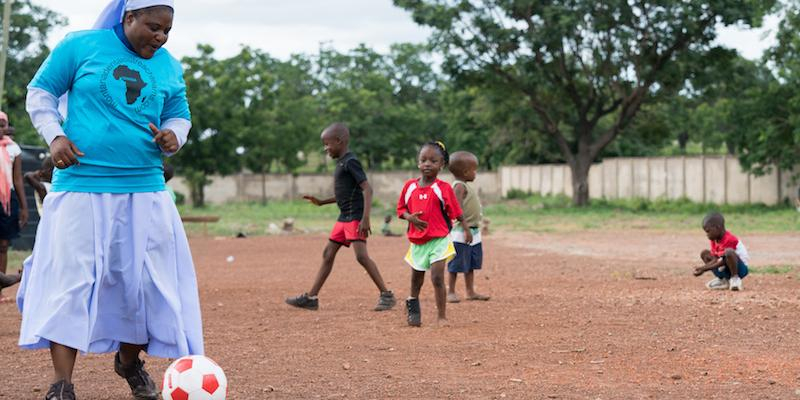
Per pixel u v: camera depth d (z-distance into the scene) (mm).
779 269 15828
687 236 27734
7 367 7547
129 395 6426
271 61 84125
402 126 85000
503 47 48812
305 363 7637
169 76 5922
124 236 5707
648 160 53281
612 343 8500
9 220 11484
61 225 5578
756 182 46344
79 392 6531
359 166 10992
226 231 31719
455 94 77938
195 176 56688
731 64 48750
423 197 9805
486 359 7770
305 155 78500
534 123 56812
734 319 9961
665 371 7164
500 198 71438
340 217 11172
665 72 48000
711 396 6227
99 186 5648
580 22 46312
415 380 6875
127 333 5742
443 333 9258
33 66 49375
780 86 42312
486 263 18578
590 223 37188
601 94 52062
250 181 66062
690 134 81938
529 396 6281
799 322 9672
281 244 26016
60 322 5441
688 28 46094
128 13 5707
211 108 56812
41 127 5531
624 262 18438
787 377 6879
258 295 13039
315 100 88500
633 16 46844
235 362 7691
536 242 25906
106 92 5652
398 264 18609
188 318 5859
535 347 8344
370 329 9602
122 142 5672
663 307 11039
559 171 63812
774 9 41594
